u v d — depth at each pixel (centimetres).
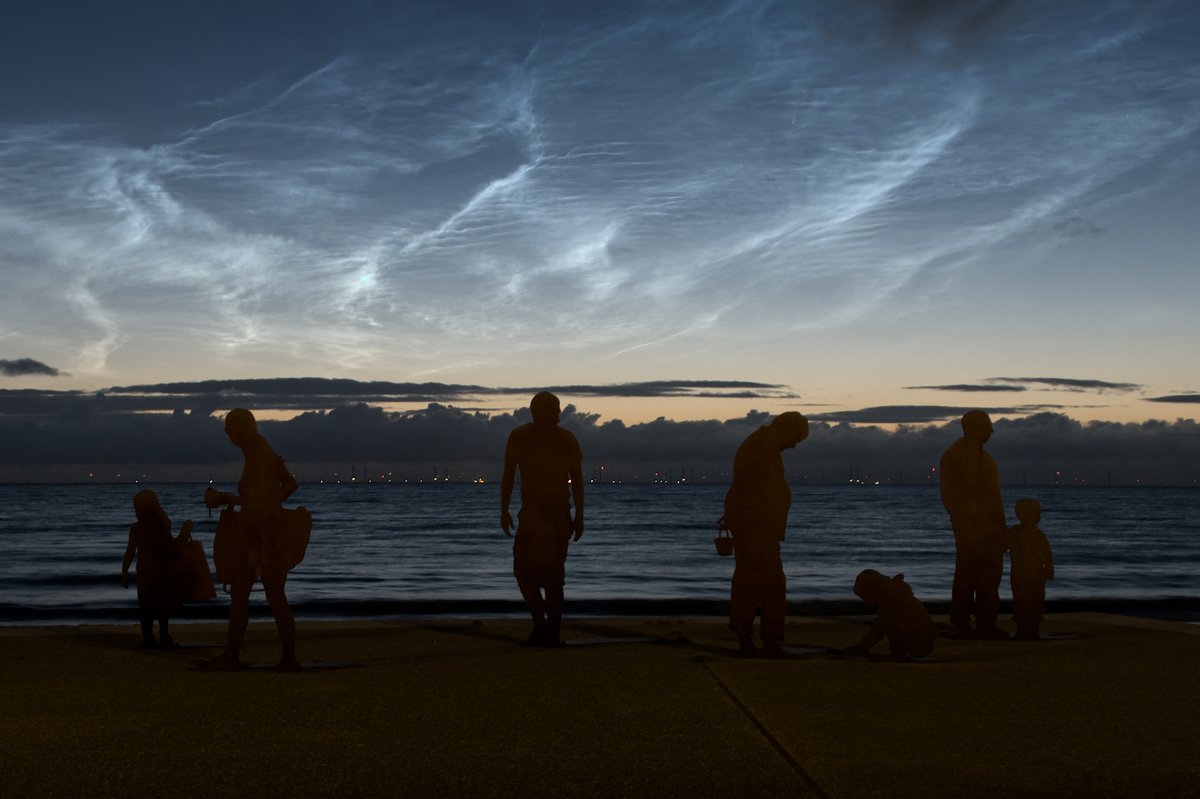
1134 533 8194
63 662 989
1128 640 1167
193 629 1288
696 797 528
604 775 568
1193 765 592
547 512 1148
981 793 536
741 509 1048
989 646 1130
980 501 1216
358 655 1050
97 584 3169
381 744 639
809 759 602
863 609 2161
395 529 8106
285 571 950
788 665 959
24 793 535
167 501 15188
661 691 817
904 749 626
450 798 527
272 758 605
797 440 1052
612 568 3994
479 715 725
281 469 968
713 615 2131
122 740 651
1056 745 638
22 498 19612
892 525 9300
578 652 1055
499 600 2339
